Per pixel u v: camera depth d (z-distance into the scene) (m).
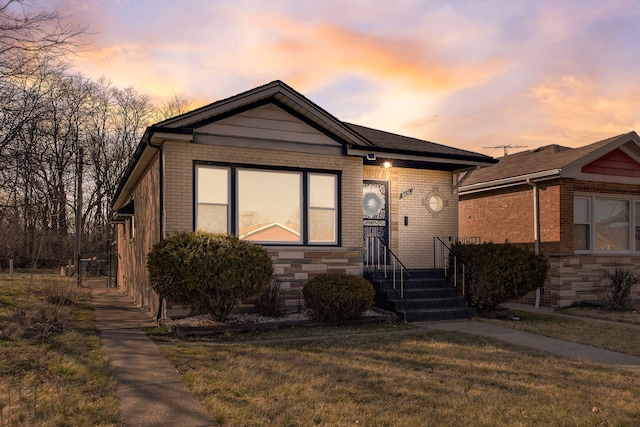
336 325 10.17
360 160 12.14
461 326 10.45
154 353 7.38
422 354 7.54
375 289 11.88
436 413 4.98
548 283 14.59
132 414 4.86
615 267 15.19
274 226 11.25
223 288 8.98
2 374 6.03
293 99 11.02
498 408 5.15
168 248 9.09
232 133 10.84
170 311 10.09
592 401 5.41
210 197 10.70
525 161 17.48
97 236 36.72
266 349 7.73
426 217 14.12
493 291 11.80
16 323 8.84
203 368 6.52
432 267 14.04
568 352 8.01
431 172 14.30
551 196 14.77
